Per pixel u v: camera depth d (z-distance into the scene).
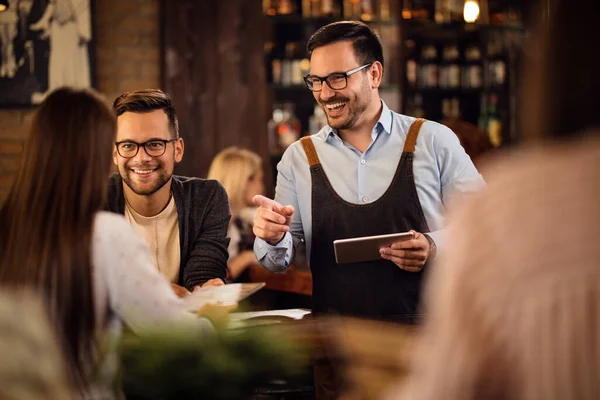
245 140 4.99
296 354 1.30
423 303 2.43
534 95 0.97
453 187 2.50
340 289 2.50
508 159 0.97
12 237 1.48
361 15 5.10
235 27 4.96
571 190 0.89
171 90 4.94
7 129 4.86
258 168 4.15
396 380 1.56
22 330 1.04
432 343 0.95
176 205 2.46
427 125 2.54
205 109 4.96
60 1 4.84
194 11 4.93
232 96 4.97
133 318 1.54
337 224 2.52
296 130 5.16
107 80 4.95
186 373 1.24
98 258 1.50
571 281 0.86
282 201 2.62
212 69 4.96
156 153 2.31
